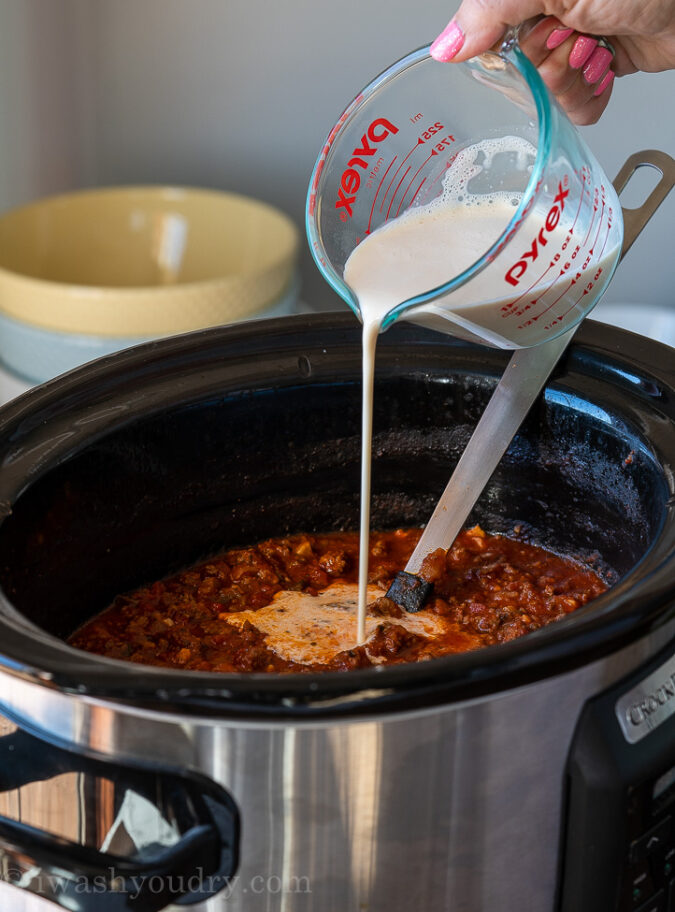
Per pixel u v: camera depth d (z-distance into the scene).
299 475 0.67
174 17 1.17
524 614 0.62
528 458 0.65
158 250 1.17
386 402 0.66
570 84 0.66
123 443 0.61
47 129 1.25
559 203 0.53
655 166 0.61
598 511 0.64
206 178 1.25
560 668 0.47
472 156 0.58
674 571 0.49
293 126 1.18
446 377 0.65
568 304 0.56
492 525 0.68
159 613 0.63
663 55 0.68
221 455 0.65
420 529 0.69
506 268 0.53
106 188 1.28
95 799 0.48
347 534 0.69
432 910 0.50
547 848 0.51
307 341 0.65
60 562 0.60
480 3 0.55
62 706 0.47
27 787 0.49
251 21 1.14
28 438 0.59
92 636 0.62
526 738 0.48
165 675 0.46
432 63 0.58
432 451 0.67
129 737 0.47
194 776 0.48
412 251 0.58
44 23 1.19
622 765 0.49
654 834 0.51
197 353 0.64
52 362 0.98
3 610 0.49
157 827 0.48
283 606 0.64
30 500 0.57
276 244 1.08
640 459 0.59
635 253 1.02
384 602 0.62
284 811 0.48
